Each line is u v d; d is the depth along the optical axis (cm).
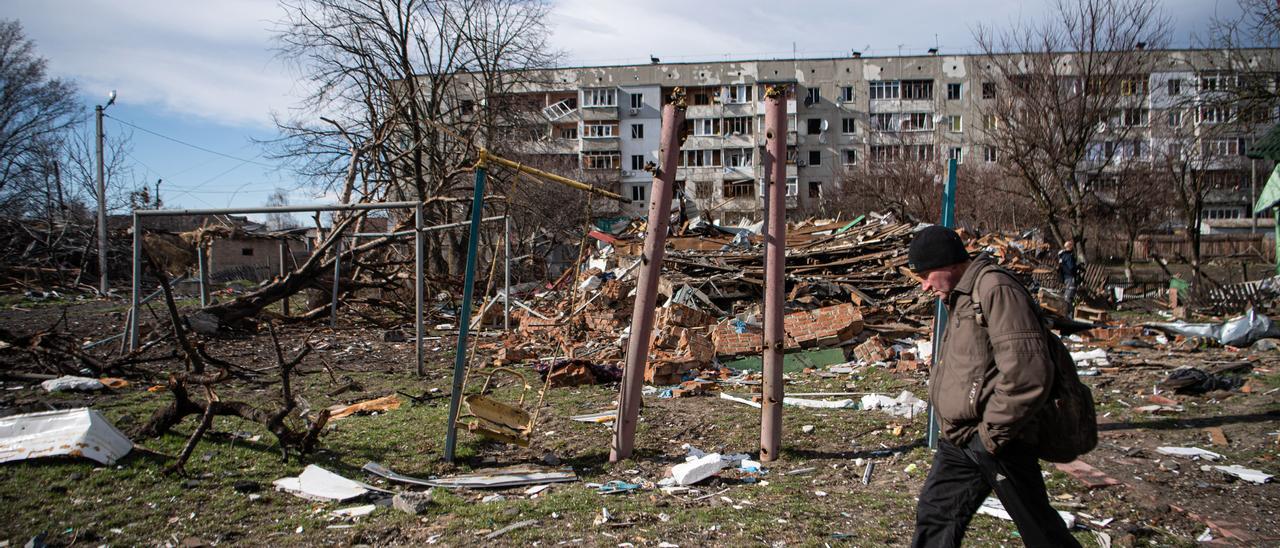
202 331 1184
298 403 691
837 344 1057
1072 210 2173
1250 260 3638
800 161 5572
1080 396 253
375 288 1636
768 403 526
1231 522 389
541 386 837
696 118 5722
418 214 918
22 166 2695
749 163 5631
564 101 5775
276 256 2727
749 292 1369
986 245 1747
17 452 462
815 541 366
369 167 1858
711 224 1905
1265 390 704
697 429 615
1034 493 256
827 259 1503
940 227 279
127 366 841
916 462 505
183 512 409
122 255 2464
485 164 501
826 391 797
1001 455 255
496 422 517
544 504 425
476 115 2517
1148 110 2816
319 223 1466
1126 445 541
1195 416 617
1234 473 464
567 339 1197
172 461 489
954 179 514
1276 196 1939
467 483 469
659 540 369
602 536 374
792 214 4481
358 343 1223
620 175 4766
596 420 644
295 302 1988
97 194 2247
